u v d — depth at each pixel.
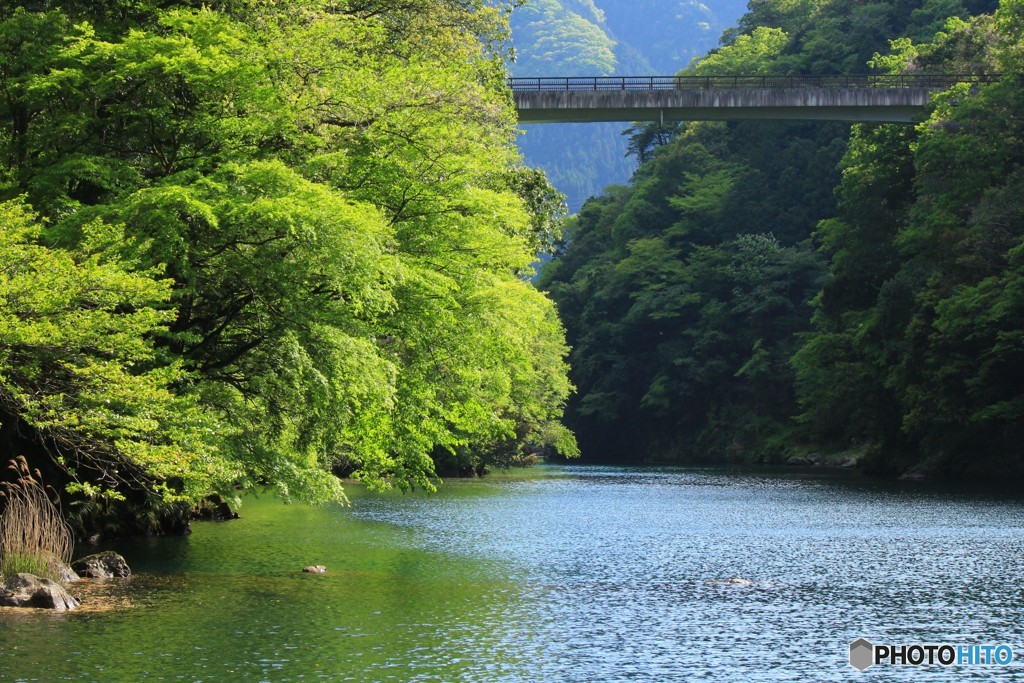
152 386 19.19
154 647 17.31
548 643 18.36
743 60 133.50
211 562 26.77
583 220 143.50
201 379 24.06
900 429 69.88
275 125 23.41
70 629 18.45
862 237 80.00
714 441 103.44
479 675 16.17
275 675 15.86
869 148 83.75
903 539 34.22
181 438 20.33
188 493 22.31
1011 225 64.06
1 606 19.72
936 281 65.06
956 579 25.69
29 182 22.59
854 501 50.00
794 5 147.50
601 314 117.38
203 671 15.95
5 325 16.97
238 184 21.47
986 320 59.53
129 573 24.30
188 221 21.53
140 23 25.56
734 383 106.69
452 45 33.09
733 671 16.67
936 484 61.66
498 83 37.28
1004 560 29.16
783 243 112.69
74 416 18.30
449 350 26.83
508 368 30.23
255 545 30.53
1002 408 60.25
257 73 22.81
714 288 110.00
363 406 25.44
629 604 22.08
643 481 66.62
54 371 18.83
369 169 25.42
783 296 102.88
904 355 66.62
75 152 22.88
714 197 118.81
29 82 22.19
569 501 49.41
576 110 80.12
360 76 25.38
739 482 65.25
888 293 70.00
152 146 24.11
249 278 22.48
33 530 21.62
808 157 116.94
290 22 25.91
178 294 21.28
